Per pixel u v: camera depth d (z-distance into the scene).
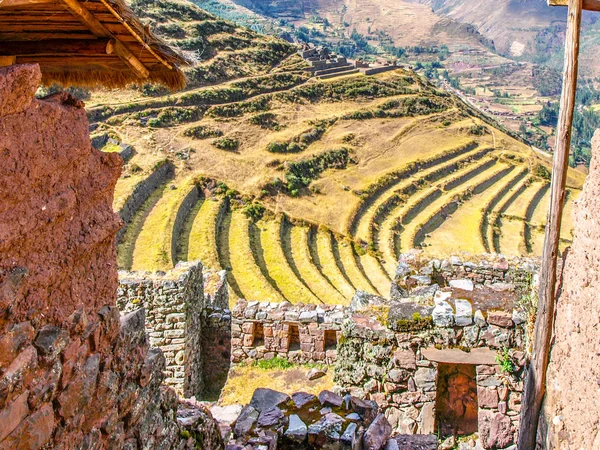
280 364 13.04
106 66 5.39
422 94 110.81
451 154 94.81
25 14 4.27
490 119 121.44
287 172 76.69
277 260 57.44
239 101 90.94
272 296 48.12
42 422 3.88
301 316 12.95
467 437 9.66
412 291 10.98
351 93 104.69
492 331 9.33
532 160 98.19
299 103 97.25
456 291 10.17
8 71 3.41
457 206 81.31
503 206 83.25
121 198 54.97
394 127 98.56
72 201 4.11
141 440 5.23
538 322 7.60
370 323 9.81
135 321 5.18
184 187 65.38
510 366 9.23
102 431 4.65
